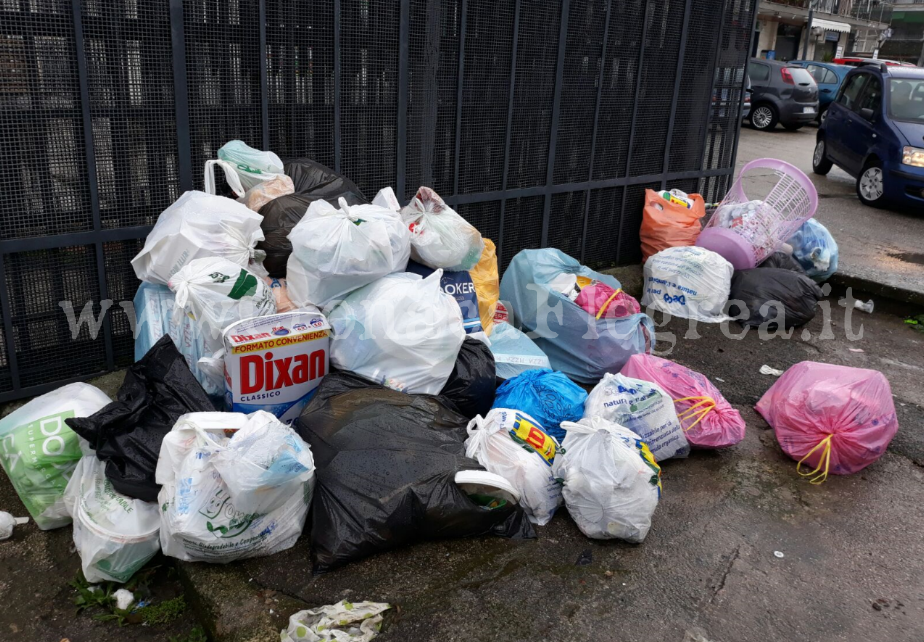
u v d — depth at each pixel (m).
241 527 2.42
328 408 2.77
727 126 6.30
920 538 2.97
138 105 3.30
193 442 2.41
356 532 2.48
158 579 2.61
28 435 2.69
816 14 28.34
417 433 2.72
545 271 4.18
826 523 3.04
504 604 2.44
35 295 3.24
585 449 2.78
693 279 4.98
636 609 2.48
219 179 3.58
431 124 4.34
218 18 3.41
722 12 5.80
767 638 2.40
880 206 8.45
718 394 3.51
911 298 5.37
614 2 5.04
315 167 3.63
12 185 3.07
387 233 3.06
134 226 3.41
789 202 5.30
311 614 2.28
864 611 2.55
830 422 3.35
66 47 3.07
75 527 2.57
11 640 2.34
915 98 8.45
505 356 3.68
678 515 3.02
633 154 5.64
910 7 38.28
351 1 3.79
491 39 4.44
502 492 2.65
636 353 3.92
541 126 4.92
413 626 2.32
